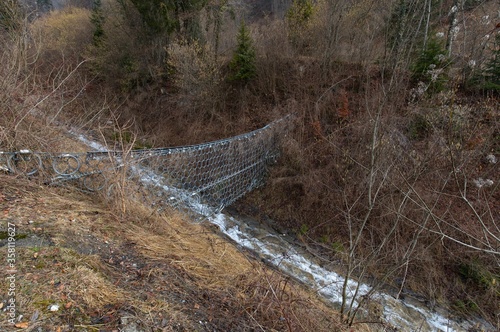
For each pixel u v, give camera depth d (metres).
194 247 3.59
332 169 6.89
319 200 6.69
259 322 2.42
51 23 16.47
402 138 5.53
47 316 1.77
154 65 11.36
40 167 3.59
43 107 4.68
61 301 1.91
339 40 9.59
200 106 10.06
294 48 10.41
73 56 13.77
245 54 9.91
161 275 2.56
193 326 2.10
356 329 3.29
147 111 11.05
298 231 6.61
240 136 6.59
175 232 3.81
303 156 7.39
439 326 4.66
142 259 2.72
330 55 9.29
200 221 5.55
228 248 4.43
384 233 5.34
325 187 6.75
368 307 4.35
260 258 5.35
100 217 3.23
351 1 9.62
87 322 1.82
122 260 2.60
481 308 4.95
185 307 2.27
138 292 2.24
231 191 6.96
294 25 10.56
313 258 5.86
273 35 10.59
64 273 2.15
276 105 9.20
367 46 8.74
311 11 10.53
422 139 6.05
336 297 4.62
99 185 3.91
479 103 7.10
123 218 3.42
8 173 3.47
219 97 10.12
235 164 6.75
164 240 3.35
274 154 7.78
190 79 9.76
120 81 11.71
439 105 6.46
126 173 3.81
